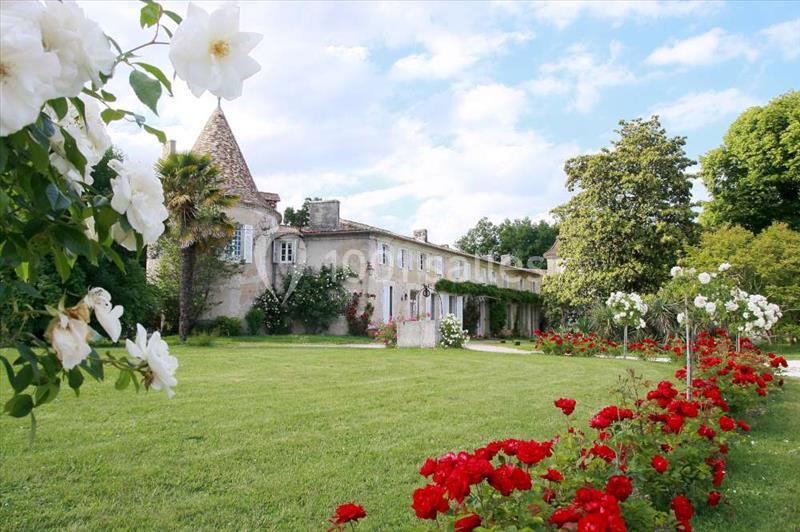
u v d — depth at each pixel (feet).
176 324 74.54
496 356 51.78
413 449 16.21
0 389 21.79
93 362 4.08
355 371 35.12
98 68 3.42
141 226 4.10
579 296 81.92
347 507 7.14
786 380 34.60
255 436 17.29
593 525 5.95
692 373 24.80
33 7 3.18
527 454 8.27
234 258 78.18
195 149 81.00
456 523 6.68
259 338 72.18
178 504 11.75
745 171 92.58
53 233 3.90
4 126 2.80
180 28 3.63
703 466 11.27
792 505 12.48
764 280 71.00
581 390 28.71
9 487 12.27
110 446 15.60
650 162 79.77
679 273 25.63
